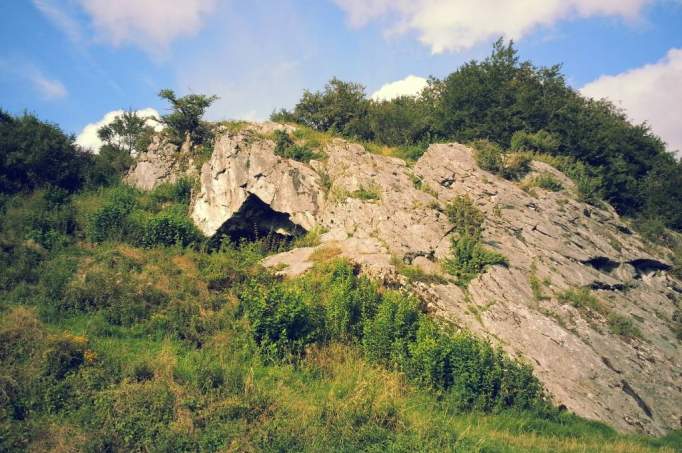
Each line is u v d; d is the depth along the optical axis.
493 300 14.83
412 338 12.86
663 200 24.42
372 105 27.20
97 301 13.62
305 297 13.91
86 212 19.80
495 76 25.59
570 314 14.86
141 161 25.66
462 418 10.90
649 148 27.23
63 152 23.77
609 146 24.78
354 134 25.41
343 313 13.20
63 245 17.16
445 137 24.92
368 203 18.69
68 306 13.43
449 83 26.69
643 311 16.48
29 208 19.83
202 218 20.61
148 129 28.09
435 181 19.77
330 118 26.41
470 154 20.66
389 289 14.84
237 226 20.25
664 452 10.40
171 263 16.03
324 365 11.95
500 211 18.09
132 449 8.02
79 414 8.70
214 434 8.38
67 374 9.70
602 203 20.61
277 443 8.30
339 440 8.62
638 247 19.25
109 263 15.50
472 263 15.96
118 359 10.50
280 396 9.95
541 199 19.03
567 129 24.50
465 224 17.33
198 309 13.65
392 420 9.36
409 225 17.58
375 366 12.20
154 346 11.95
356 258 16.03
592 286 16.48
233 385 9.95
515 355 13.13
